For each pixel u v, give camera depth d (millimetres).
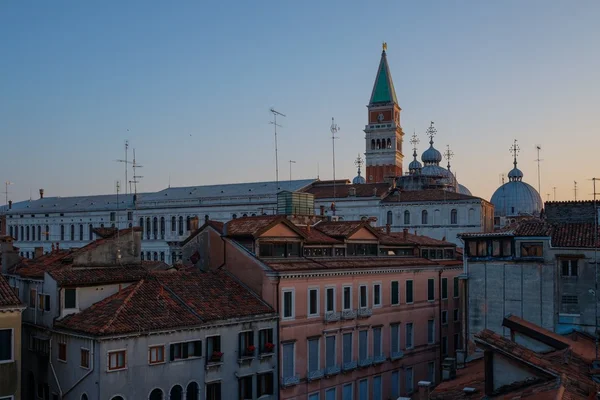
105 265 39062
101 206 121000
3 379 31453
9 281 40812
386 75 159750
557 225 42719
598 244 39594
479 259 42625
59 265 39000
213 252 44438
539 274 40812
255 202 107562
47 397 36219
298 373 42062
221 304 39031
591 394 20578
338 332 45062
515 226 44281
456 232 96562
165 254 112812
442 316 56594
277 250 44000
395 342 50438
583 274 39875
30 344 37938
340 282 45625
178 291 38594
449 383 28500
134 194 122750
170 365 34969
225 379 37656
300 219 51656
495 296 42000
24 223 128875
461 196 97562
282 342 41031
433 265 54875
